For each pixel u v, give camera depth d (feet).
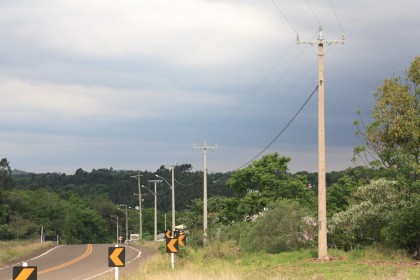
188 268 83.25
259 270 77.82
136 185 492.54
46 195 398.21
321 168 90.17
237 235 130.93
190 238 142.00
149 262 101.30
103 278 76.79
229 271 71.31
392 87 98.73
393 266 74.54
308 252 97.86
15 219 310.86
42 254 161.27
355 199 110.73
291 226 108.27
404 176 95.66
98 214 460.55
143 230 454.81
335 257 90.07
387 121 98.84
